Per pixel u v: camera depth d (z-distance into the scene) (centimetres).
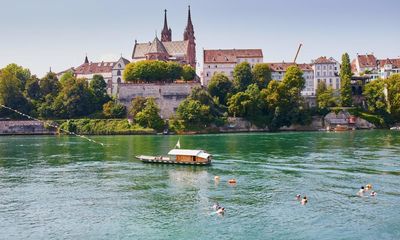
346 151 12394
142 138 18125
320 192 7625
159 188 8194
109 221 6288
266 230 5816
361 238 5491
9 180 8981
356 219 6159
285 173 9281
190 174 9488
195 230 5869
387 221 6047
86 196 7644
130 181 8838
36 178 9169
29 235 5784
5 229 6012
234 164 10575
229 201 7194
